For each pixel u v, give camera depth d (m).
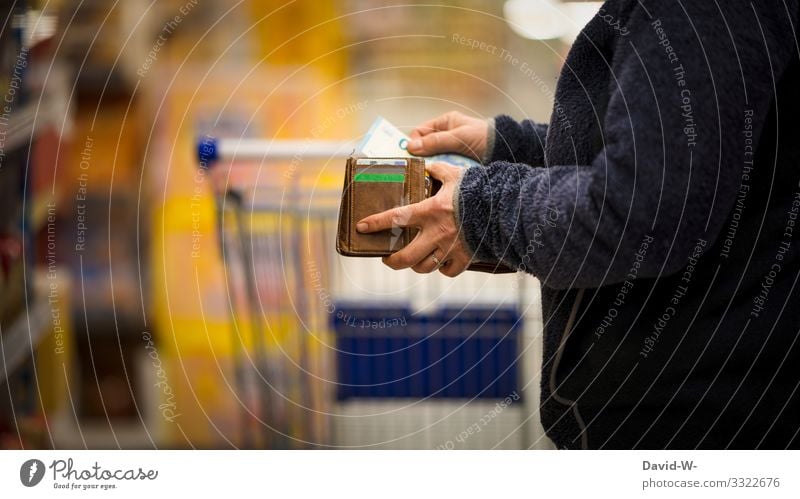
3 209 1.73
